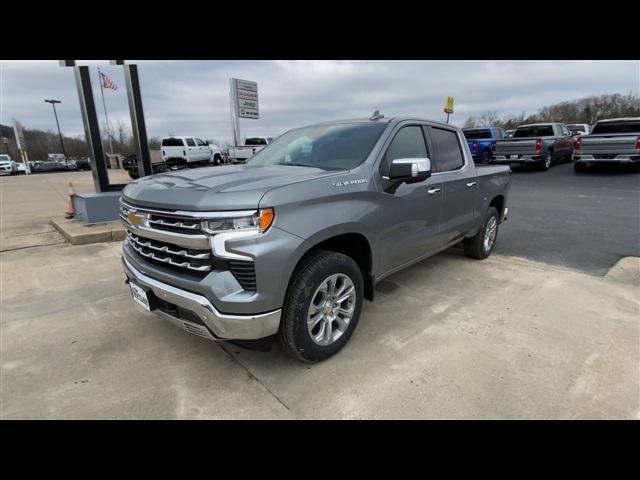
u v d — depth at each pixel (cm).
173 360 293
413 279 456
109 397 252
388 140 331
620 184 1223
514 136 1858
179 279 243
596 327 336
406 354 296
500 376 267
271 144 414
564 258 534
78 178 2488
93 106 731
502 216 556
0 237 688
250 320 230
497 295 407
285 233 235
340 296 289
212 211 224
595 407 237
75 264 532
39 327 348
